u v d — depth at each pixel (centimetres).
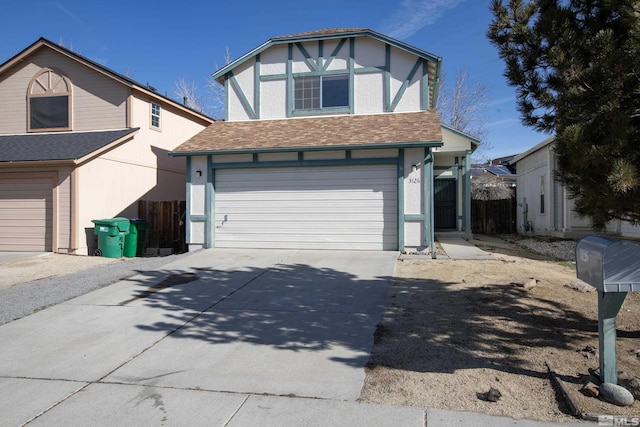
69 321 600
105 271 938
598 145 392
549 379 393
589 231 1460
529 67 511
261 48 1336
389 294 693
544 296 649
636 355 433
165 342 516
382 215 1095
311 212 1133
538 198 1705
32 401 381
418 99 1266
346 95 1305
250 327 562
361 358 455
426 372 416
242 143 1162
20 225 1283
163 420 345
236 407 362
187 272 887
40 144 1356
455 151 1488
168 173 1672
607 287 342
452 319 562
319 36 1295
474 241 1416
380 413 346
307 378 412
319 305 647
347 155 1102
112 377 426
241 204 1171
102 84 1463
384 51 1285
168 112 1672
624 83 389
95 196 1312
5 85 1504
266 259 1003
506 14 513
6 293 754
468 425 325
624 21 401
